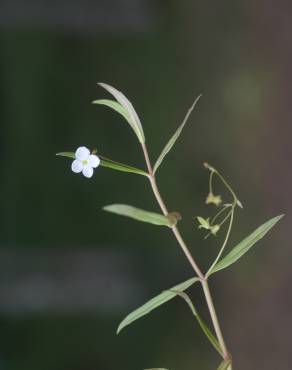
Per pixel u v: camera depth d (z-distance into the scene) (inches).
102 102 13.6
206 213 41.5
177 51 46.5
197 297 41.2
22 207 44.3
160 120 44.8
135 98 45.9
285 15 44.5
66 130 45.6
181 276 40.9
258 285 40.2
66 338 42.1
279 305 39.5
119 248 42.6
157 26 47.4
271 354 39.2
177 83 45.6
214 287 40.9
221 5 46.3
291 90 42.8
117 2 47.5
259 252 40.7
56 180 44.4
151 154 43.8
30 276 42.6
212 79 45.1
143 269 41.9
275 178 41.5
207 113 44.4
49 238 43.5
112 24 47.4
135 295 41.8
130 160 43.9
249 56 44.8
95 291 42.3
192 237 41.4
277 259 40.2
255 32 45.1
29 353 41.9
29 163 45.0
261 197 41.5
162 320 41.6
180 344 40.8
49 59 47.0
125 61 46.9
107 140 44.7
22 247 43.4
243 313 40.2
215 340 13.4
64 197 44.0
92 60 47.1
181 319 41.2
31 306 42.3
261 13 45.2
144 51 47.0
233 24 45.8
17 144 45.4
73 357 41.9
